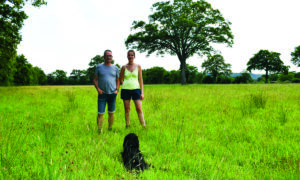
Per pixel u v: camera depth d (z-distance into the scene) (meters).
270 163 2.38
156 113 5.63
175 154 2.61
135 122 4.56
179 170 2.18
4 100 8.48
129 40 35.41
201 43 34.28
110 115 3.91
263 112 5.50
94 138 3.12
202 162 2.37
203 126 4.02
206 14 33.38
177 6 33.31
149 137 3.43
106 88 3.71
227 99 8.59
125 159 2.30
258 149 2.79
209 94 11.26
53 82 109.19
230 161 2.44
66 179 1.81
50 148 2.70
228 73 80.56
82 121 4.54
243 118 4.75
